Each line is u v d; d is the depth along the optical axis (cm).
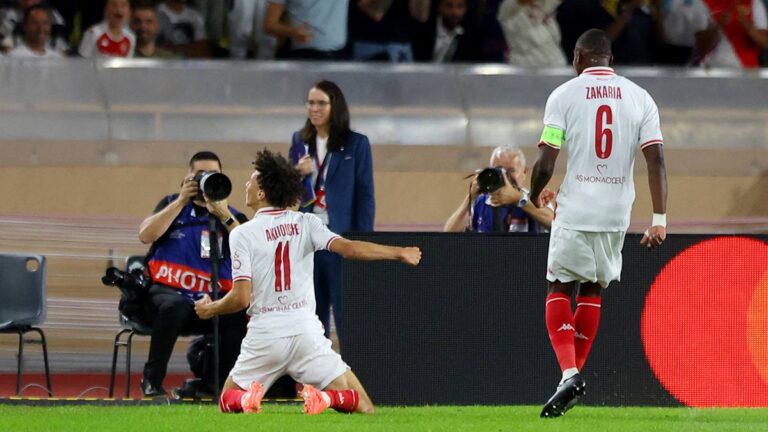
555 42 5322
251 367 2802
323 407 2748
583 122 2697
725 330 3147
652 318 3142
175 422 2614
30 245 4659
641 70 5291
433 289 3148
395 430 2452
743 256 3148
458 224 3569
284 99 5016
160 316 3409
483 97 5134
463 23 5266
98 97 4922
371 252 2761
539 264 3152
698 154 5231
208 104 4975
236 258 2764
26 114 4862
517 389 3150
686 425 2591
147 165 4919
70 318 4594
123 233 4762
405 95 5097
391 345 3144
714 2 5550
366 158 3644
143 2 5044
